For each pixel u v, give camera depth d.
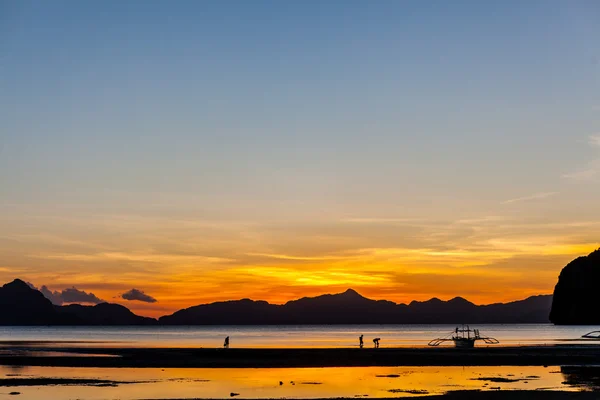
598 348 102.38
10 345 127.88
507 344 126.38
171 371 63.78
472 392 46.97
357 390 48.44
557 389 48.66
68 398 44.38
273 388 49.91
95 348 110.75
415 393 46.75
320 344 143.00
